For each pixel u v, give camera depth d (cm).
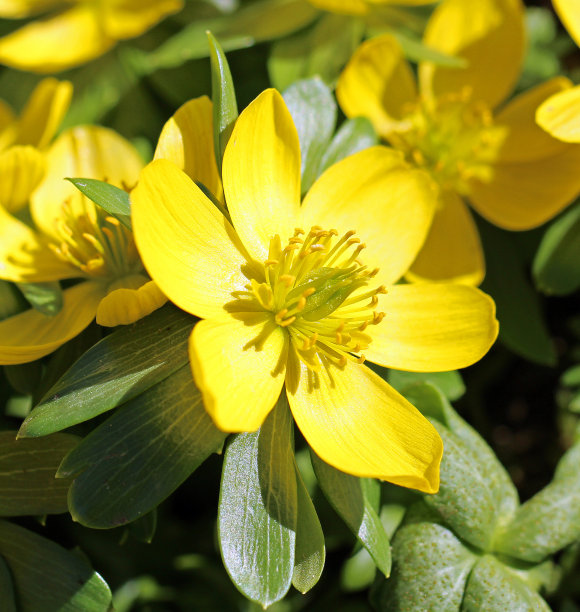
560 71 22
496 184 20
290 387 17
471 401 21
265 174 17
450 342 17
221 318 16
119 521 16
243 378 16
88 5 22
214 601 20
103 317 16
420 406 18
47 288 18
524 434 22
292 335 17
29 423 16
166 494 16
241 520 16
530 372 22
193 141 17
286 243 17
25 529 17
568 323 22
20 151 18
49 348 17
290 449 16
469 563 18
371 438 17
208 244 17
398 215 18
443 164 20
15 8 22
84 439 16
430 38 20
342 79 20
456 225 20
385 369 18
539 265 19
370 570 19
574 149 19
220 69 17
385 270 18
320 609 20
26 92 22
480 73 20
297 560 16
